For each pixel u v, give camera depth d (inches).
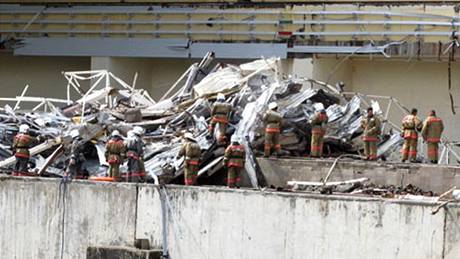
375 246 2015.3
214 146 2657.5
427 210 1961.1
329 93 3078.2
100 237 2353.6
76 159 2578.7
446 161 3080.7
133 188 2314.2
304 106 2896.2
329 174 2511.1
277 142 2689.5
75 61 4362.7
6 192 2474.2
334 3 3863.2
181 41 4079.7
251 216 2164.1
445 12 3700.8
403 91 3902.6
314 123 2711.6
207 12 4052.7
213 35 4037.9
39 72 4431.6
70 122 2940.5
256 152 2741.1
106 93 3157.0
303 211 2097.7
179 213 2255.2
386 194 2322.8
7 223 2474.2
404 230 1985.7
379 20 3786.9
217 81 3061.0
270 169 2647.6
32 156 2741.1
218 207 2203.5
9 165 2684.5
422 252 1967.3
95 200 2362.2
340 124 2918.3
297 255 2106.3
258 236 2155.5
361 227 2031.3
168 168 2564.0
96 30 4215.1
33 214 2440.9
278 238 2128.4
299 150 2844.5
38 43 4286.4
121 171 2544.3
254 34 3971.5
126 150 2485.2
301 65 3895.2
